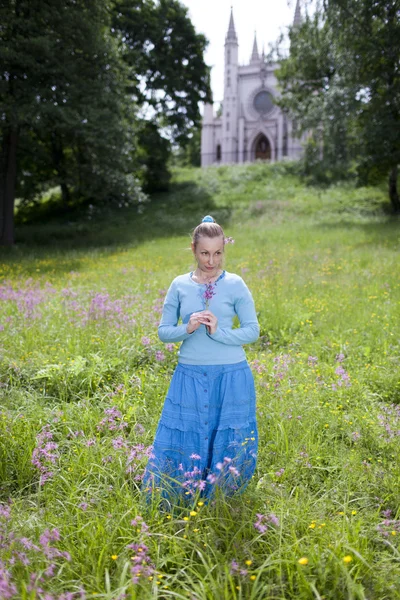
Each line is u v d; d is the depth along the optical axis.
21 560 2.18
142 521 2.41
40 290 8.70
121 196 24.11
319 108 23.14
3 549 2.26
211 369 2.77
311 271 10.41
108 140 20.22
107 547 2.31
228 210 27.33
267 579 2.16
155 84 34.50
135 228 25.19
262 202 27.56
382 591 2.16
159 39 33.75
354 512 2.58
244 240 17.50
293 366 5.00
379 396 4.43
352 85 20.72
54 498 2.83
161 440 2.81
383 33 18.94
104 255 16.28
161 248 17.55
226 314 2.78
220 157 76.12
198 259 2.77
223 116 71.12
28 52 18.19
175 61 35.19
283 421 3.68
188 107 36.34
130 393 4.37
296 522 2.49
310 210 25.39
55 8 18.47
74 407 4.11
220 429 2.76
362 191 28.11
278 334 6.56
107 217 28.33
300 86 28.62
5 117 18.28
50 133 23.31
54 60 18.64
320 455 3.34
